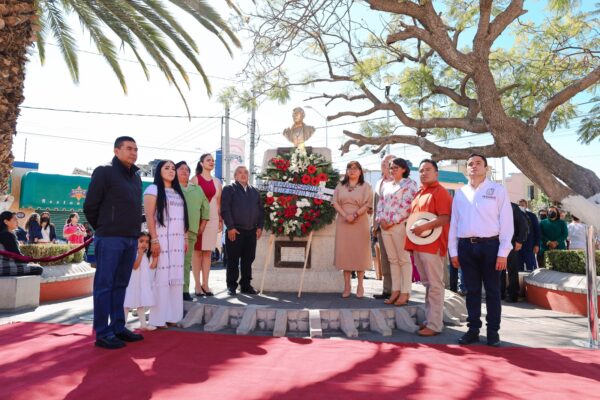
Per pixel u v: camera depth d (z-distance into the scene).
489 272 4.70
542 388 3.21
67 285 7.95
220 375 3.46
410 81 8.52
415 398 3.00
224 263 17.12
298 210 6.81
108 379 3.33
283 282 7.04
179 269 5.35
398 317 5.48
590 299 4.76
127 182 4.51
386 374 3.53
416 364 3.82
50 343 4.41
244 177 6.79
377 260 9.28
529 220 9.68
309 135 7.67
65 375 3.42
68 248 8.46
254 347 4.40
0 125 6.18
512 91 9.00
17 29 6.25
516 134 5.98
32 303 6.73
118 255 4.40
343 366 3.74
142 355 4.02
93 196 4.32
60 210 15.84
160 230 5.25
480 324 4.76
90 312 6.29
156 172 5.29
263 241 7.38
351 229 6.40
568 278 7.24
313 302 6.01
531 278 8.20
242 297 6.41
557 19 8.39
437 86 8.65
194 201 6.23
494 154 6.95
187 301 5.93
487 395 3.05
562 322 6.26
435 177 5.30
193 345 4.43
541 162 5.92
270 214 6.94
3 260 6.73
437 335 5.14
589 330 4.74
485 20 5.91
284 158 7.32
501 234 4.65
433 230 5.12
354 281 8.71
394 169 6.15
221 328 5.33
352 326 5.16
